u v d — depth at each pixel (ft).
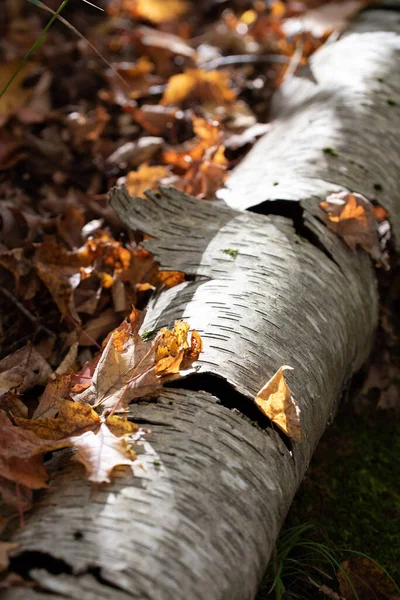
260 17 12.05
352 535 6.20
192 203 6.65
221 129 8.52
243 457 4.46
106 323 6.89
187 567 3.78
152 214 6.48
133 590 3.56
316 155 7.22
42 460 4.48
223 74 9.94
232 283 5.71
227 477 4.30
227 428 4.57
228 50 11.57
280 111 9.14
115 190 6.40
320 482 6.68
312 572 5.75
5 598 3.52
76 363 6.51
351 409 7.54
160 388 4.77
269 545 4.39
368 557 5.68
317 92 8.52
